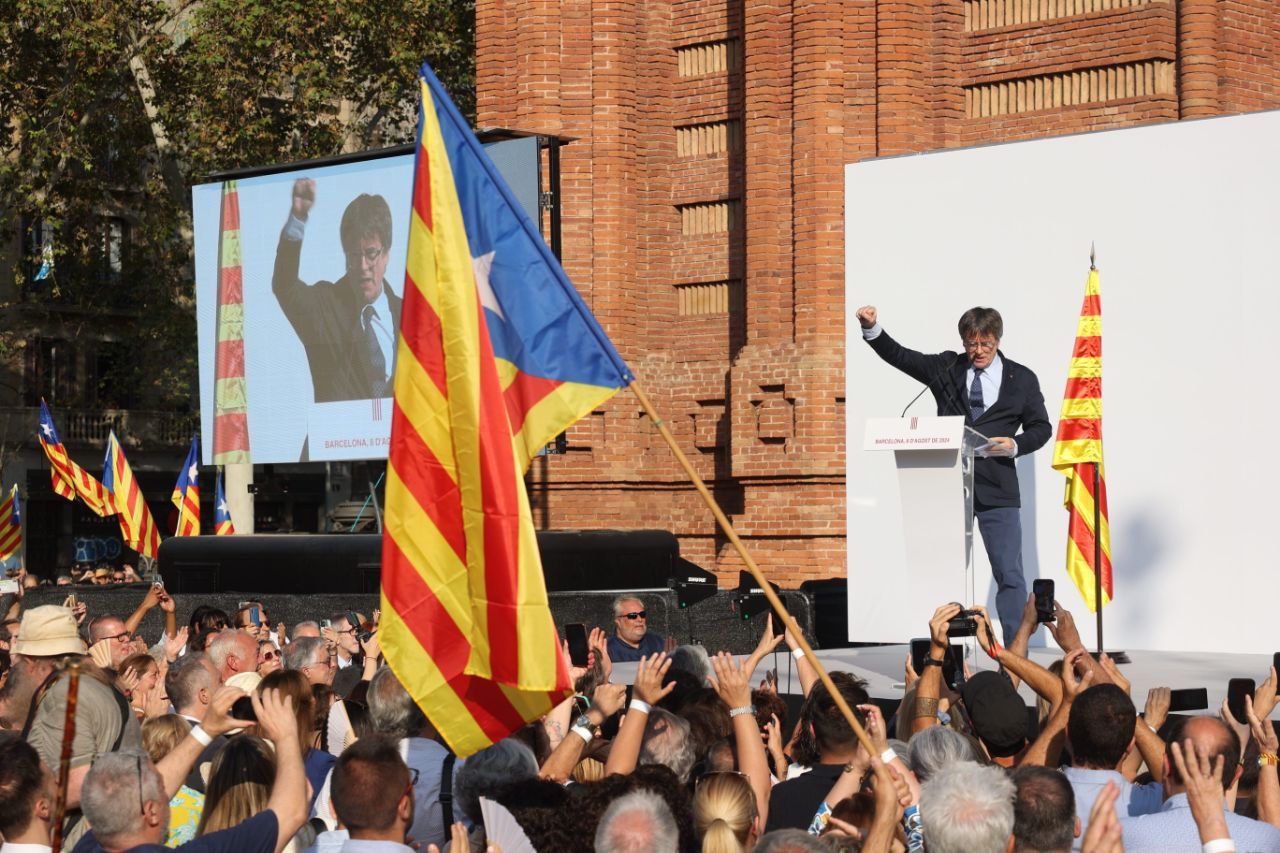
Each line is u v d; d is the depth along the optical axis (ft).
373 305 70.03
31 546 160.04
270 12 114.21
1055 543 48.91
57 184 129.18
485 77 85.66
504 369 23.63
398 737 23.38
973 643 42.63
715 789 18.31
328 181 71.15
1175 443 46.85
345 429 70.85
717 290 84.53
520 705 20.29
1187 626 46.21
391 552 20.59
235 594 67.72
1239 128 46.52
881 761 17.46
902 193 52.42
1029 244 49.96
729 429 82.74
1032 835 16.66
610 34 83.82
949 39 77.97
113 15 117.19
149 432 162.91
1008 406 39.34
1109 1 74.28
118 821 17.03
